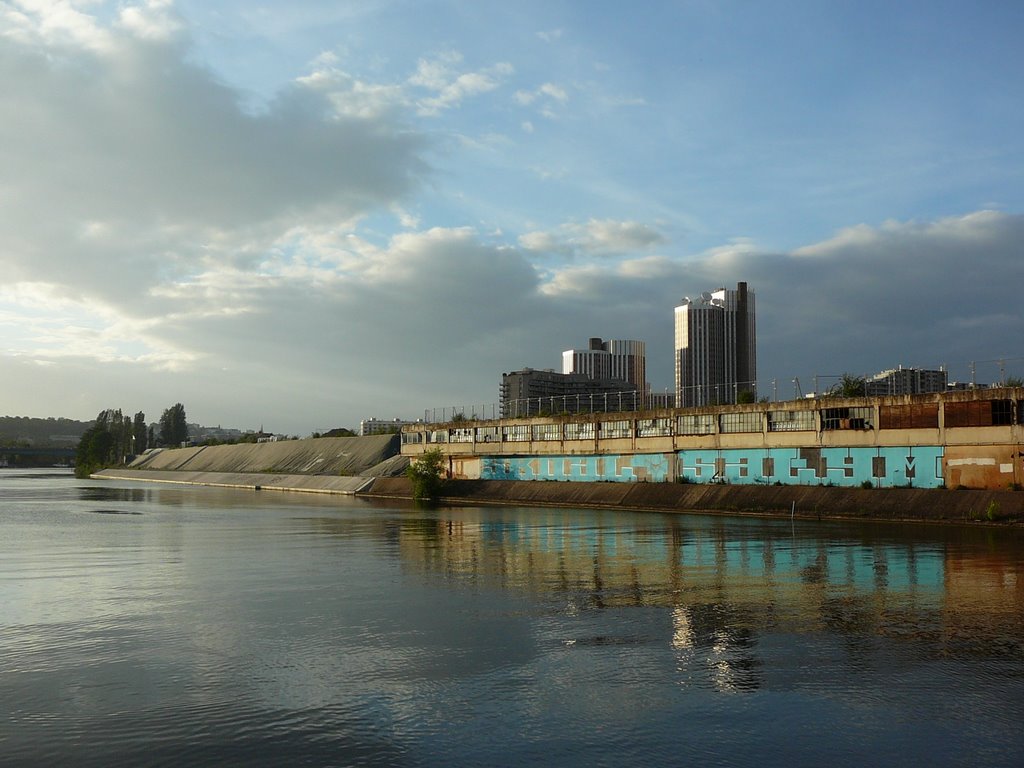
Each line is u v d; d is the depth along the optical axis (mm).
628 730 16375
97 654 22016
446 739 16016
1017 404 58438
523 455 100438
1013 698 17969
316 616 26469
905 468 64062
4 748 15641
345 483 127500
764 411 74375
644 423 85938
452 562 38969
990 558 38094
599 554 41219
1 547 47062
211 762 15016
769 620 25141
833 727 16438
